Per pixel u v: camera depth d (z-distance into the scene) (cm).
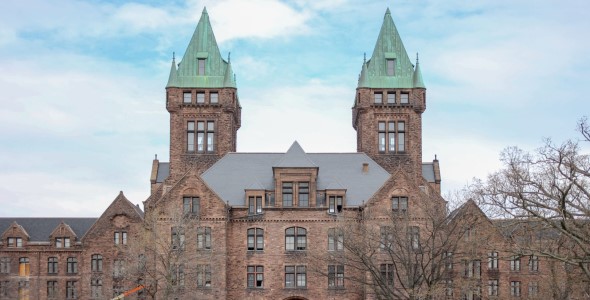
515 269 10856
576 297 8288
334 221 10169
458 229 8725
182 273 9369
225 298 9850
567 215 5928
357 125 12044
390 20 11938
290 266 10144
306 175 10300
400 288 9375
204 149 11431
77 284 13025
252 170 10806
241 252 10156
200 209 10050
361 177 10681
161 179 11944
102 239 11688
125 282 10850
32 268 13138
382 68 11644
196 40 11831
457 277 8550
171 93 11475
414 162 11369
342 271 10088
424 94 11519
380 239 8869
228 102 11488
